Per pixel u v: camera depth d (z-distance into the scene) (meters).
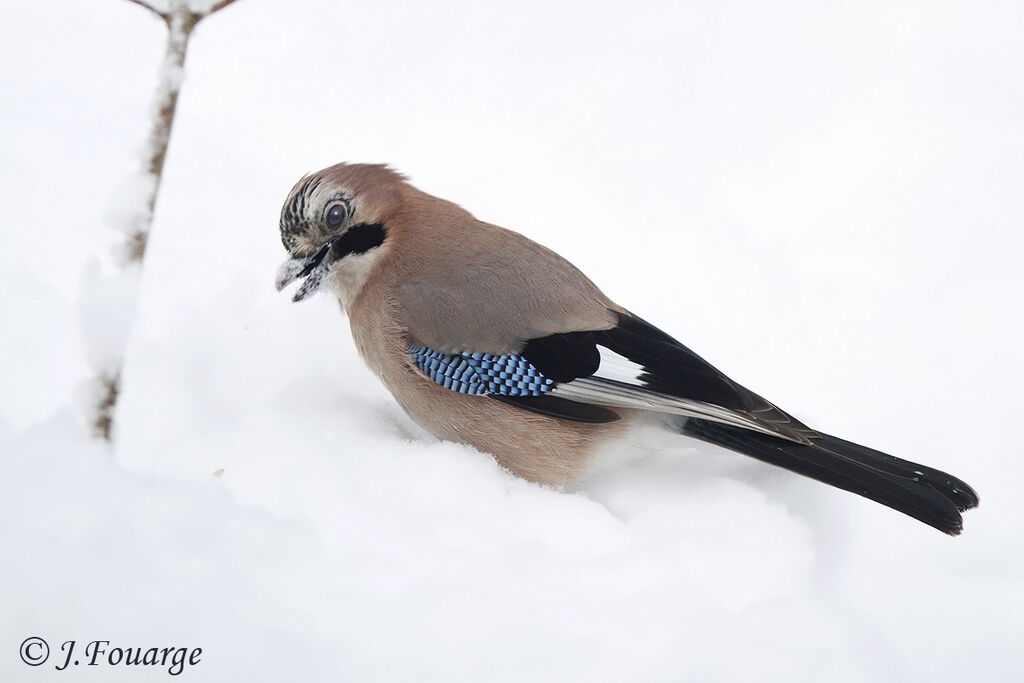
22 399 6.59
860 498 7.10
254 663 4.93
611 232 9.56
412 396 7.11
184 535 5.35
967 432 8.05
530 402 6.90
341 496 5.97
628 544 6.27
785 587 6.32
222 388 7.23
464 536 5.93
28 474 5.43
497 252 7.14
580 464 7.03
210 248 8.61
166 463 6.13
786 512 6.72
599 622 5.54
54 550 5.14
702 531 6.55
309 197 6.97
